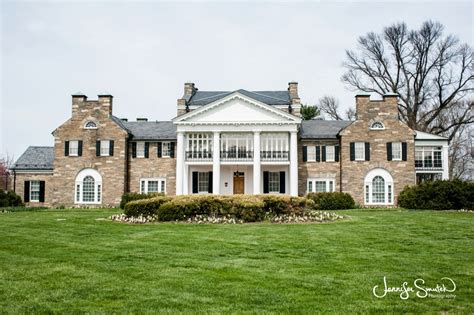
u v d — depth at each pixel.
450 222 22.28
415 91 54.16
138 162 42.53
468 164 60.56
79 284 10.15
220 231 18.91
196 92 50.22
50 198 43.09
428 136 42.53
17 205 37.84
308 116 63.56
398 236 17.58
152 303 8.82
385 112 40.94
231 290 9.73
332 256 13.51
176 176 41.50
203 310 8.42
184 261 12.65
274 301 8.99
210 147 41.94
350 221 23.23
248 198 23.86
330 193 35.22
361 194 40.41
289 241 16.23
